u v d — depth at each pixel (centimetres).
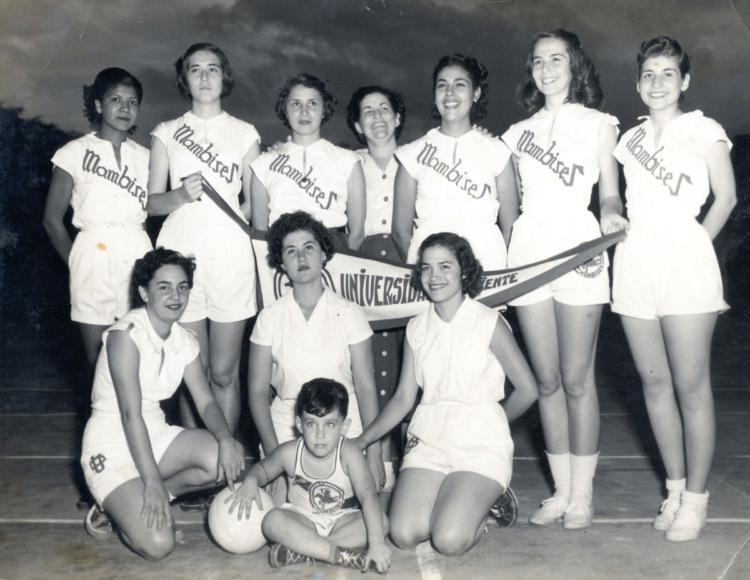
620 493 410
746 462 468
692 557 321
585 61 361
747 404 633
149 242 414
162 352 339
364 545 311
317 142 405
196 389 353
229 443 337
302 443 323
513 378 344
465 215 382
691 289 329
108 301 405
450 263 334
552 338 363
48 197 408
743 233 1047
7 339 932
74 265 404
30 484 428
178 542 342
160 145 402
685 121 334
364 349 366
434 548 327
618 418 591
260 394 362
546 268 353
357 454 316
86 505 388
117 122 402
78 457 484
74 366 812
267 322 362
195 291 397
